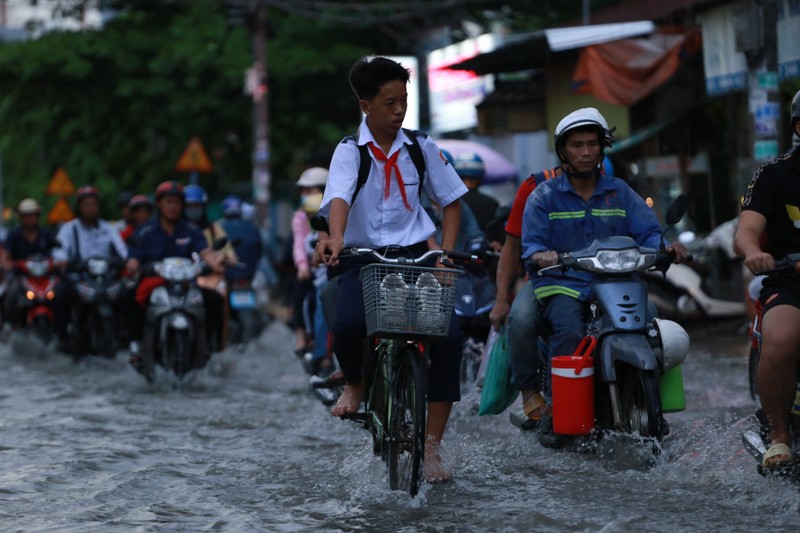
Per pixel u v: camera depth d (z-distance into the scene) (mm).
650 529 9750
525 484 11781
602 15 36219
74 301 26312
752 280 15656
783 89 28719
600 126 12734
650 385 11789
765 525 9812
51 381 23031
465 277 17125
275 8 56219
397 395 11391
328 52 54031
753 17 23125
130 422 17000
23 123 60188
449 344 11664
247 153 58625
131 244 21812
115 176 59812
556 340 12570
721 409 16109
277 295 55844
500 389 13898
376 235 11781
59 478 12688
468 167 19250
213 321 23250
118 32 57719
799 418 10852
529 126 37562
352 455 13406
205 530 10258
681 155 33188
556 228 13000
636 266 12258
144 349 21656
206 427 16406
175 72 55281
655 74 28672
